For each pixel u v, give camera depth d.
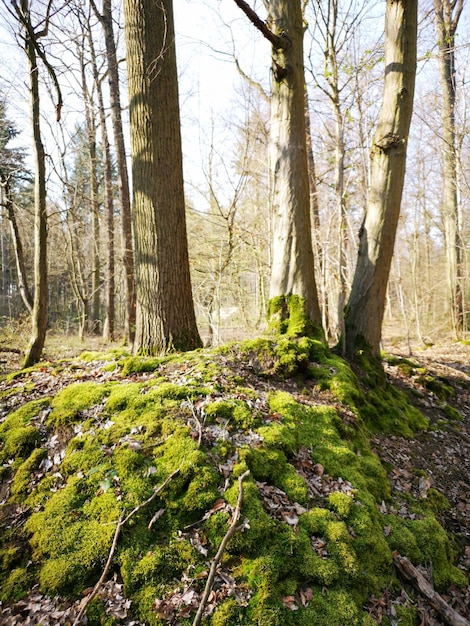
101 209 15.86
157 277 5.31
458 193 13.73
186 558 2.54
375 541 2.88
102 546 2.54
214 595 2.35
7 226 19.05
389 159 5.73
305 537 2.75
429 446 4.85
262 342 4.95
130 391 3.88
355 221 12.12
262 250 12.43
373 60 8.11
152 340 5.33
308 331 5.34
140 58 5.16
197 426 3.41
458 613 2.64
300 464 3.42
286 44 5.31
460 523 3.65
